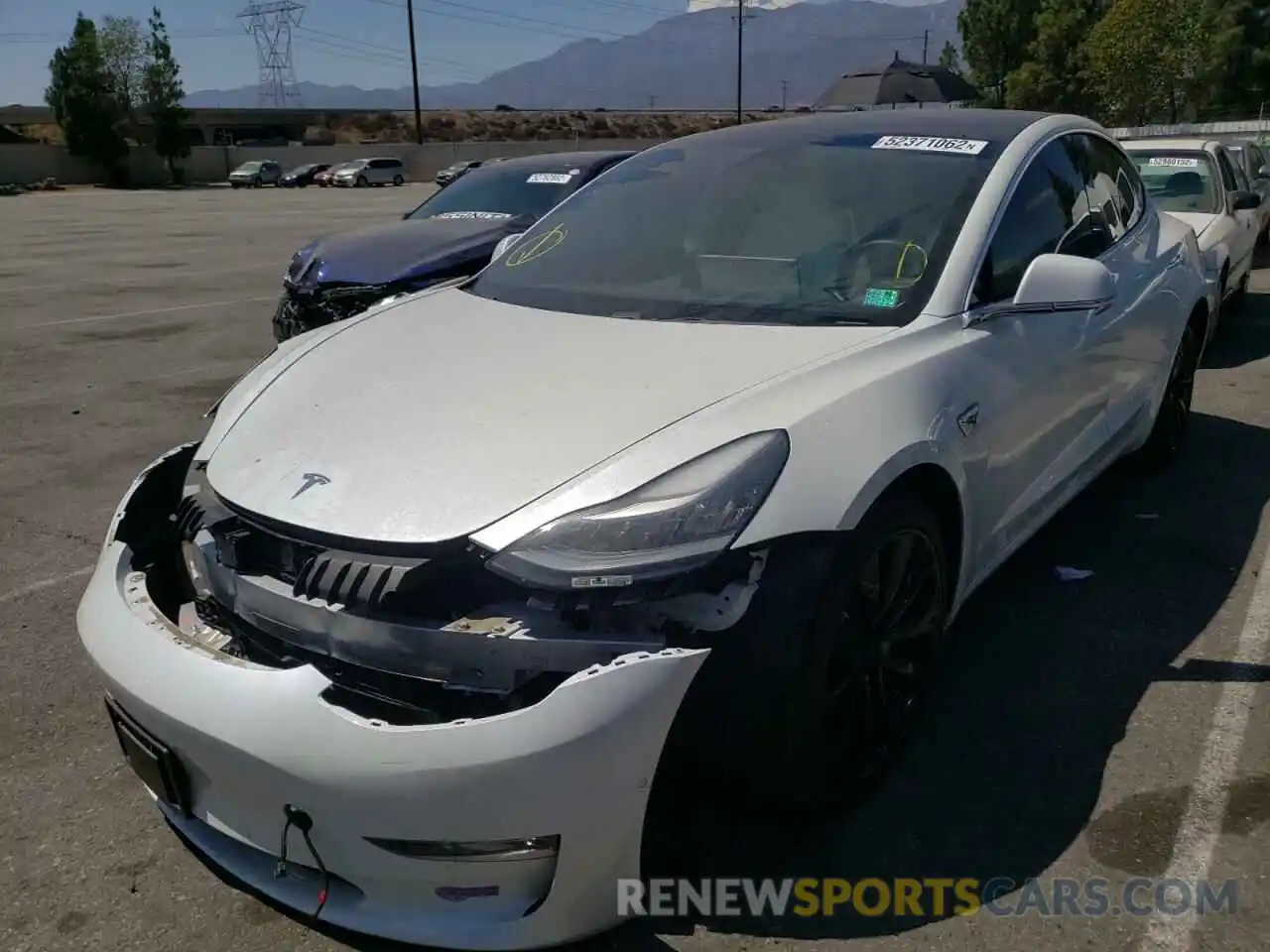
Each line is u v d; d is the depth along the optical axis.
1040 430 3.39
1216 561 4.24
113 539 2.80
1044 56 38.78
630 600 2.17
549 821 2.06
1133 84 30.62
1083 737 3.08
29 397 7.57
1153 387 4.60
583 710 2.04
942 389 2.81
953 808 2.77
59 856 2.71
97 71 56.22
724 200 3.63
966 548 2.98
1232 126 27.67
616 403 2.54
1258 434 5.89
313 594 2.32
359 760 2.06
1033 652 3.56
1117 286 4.00
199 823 2.47
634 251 3.53
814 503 2.34
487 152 61.78
